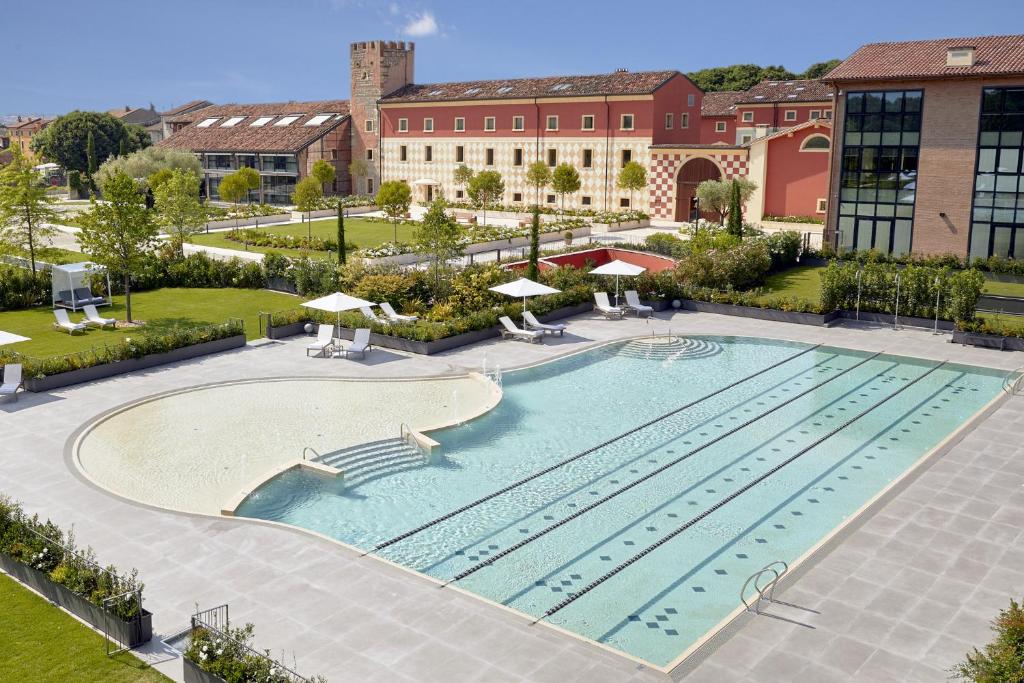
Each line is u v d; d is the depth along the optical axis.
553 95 66.94
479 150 72.44
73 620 13.23
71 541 14.19
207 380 26.39
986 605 13.83
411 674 11.83
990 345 30.83
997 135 40.28
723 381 27.44
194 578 14.51
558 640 12.78
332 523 17.45
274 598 13.88
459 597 14.01
